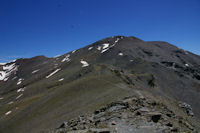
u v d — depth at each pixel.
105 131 14.35
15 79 181.88
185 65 122.00
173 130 15.43
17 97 94.56
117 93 37.28
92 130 14.70
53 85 87.06
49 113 40.75
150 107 22.17
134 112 19.88
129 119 17.67
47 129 30.81
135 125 15.92
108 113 20.95
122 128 15.29
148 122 16.78
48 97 53.00
